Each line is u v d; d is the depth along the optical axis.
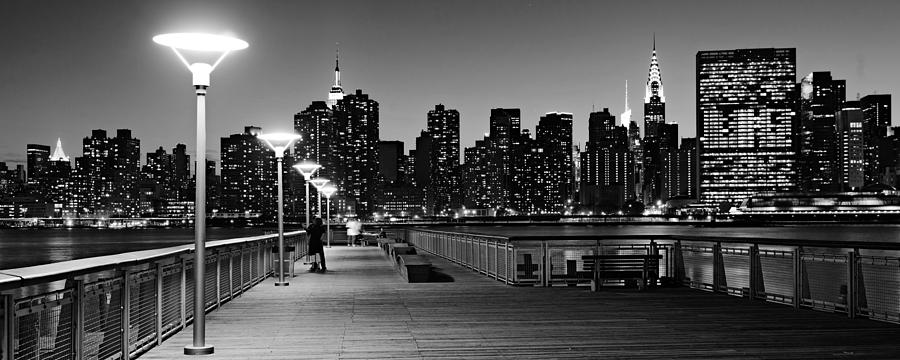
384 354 10.16
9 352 6.30
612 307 14.88
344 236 66.12
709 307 14.75
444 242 33.16
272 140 20.56
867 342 10.84
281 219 20.47
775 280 15.34
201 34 9.36
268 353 10.23
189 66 9.70
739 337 11.30
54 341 7.20
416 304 15.65
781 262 15.12
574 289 18.41
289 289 19.06
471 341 11.13
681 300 15.93
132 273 9.51
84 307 7.86
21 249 169.50
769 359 9.70
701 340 11.08
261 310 14.78
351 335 11.72
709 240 17.50
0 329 6.21
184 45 9.46
